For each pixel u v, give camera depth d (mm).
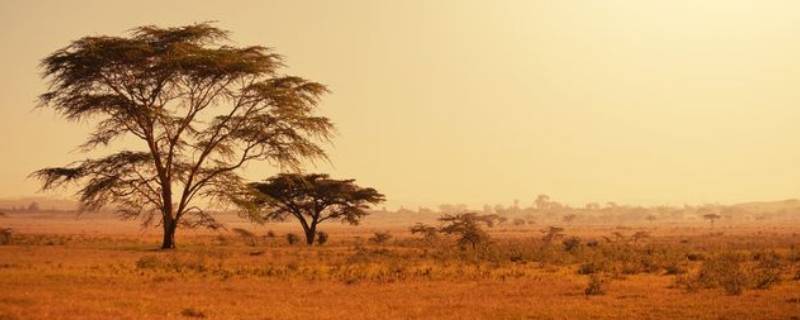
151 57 65750
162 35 68188
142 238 122375
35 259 54844
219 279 40156
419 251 72312
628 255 62812
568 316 27719
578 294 34844
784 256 62781
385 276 42719
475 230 88188
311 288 36531
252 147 71938
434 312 28531
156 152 69000
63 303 28406
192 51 66625
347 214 100125
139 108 66000
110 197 68812
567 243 82250
